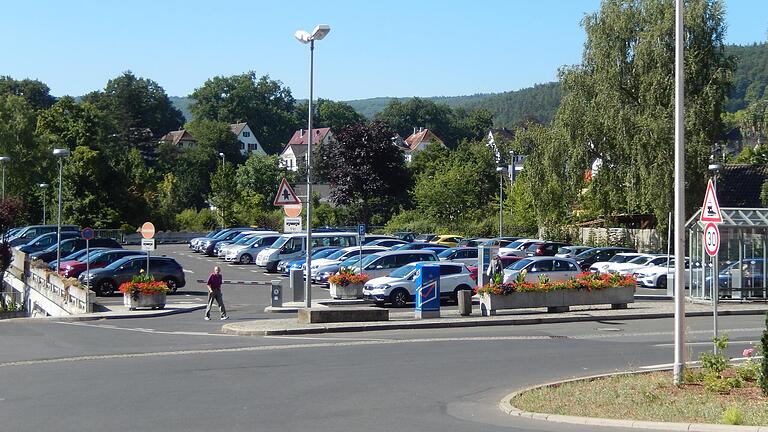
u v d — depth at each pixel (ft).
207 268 176.76
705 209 55.83
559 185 180.75
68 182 262.47
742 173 197.36
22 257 157.99
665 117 164.45
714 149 175.22
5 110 268.21
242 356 65.10
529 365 59.98
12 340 78.02
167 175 339.98
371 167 258.37
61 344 74.54
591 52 176.96
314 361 62.03
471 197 247.70
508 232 228.84
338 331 84.23
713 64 168.76
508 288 95.04
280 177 357.00
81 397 46.73
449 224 240.73
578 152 175.94
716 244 54.29
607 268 146.72
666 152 164.55
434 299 92.84
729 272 112.06
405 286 108.99
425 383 52.31
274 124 557.33
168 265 131.13
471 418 41.34
